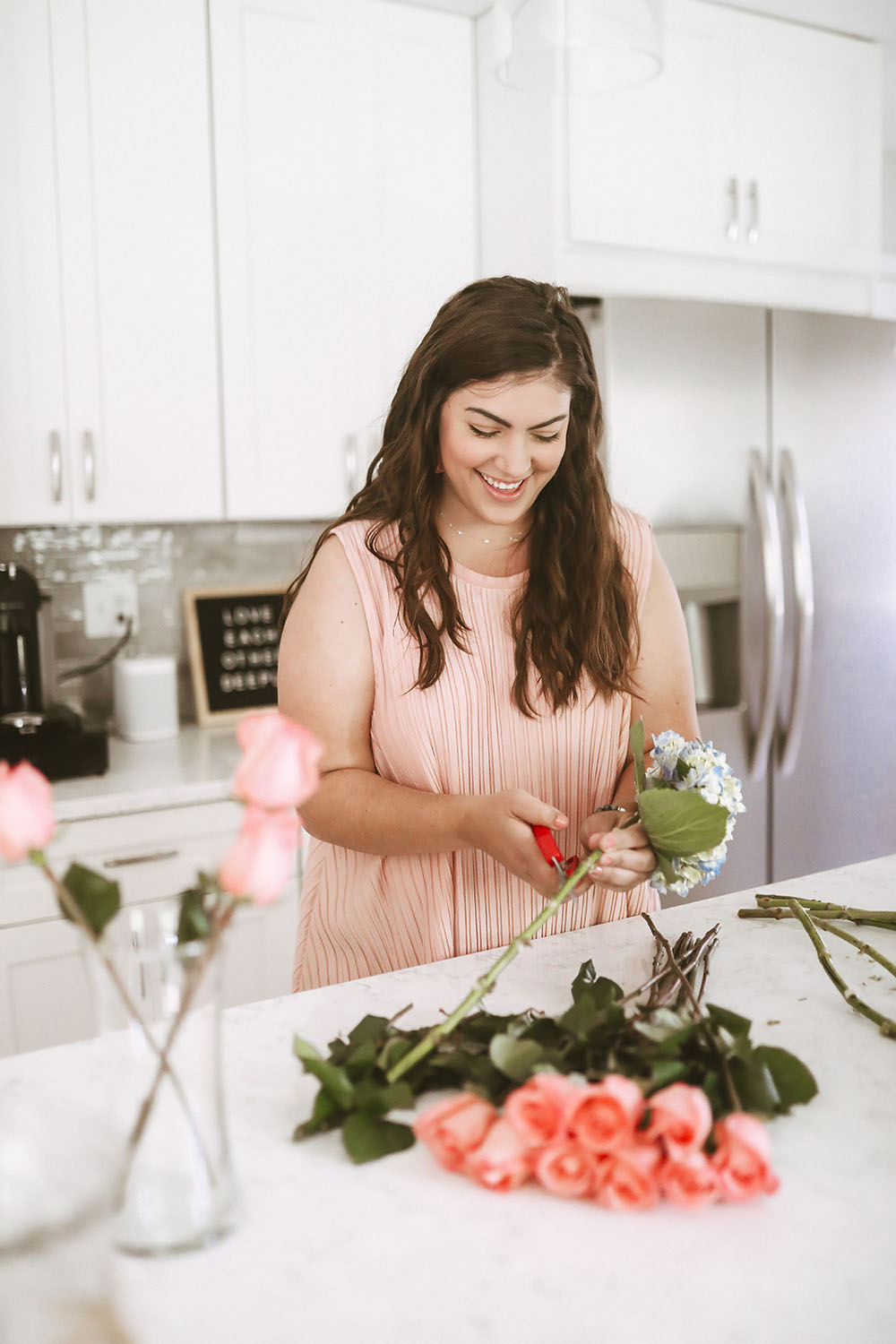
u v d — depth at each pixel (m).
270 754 0.58
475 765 1.29
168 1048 0.65
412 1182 0.74
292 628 1.28
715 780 1.01
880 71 2.82
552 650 1.27
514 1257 0.66
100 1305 0.59
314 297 2.42
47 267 2.16
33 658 2.19
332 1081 0.76
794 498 2.52
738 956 1.09
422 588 1.25
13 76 2.10
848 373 2.62
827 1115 0.81
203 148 2.27
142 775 2.16
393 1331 0.60
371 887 1.29
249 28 2.29
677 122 2.52
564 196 2.39
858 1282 0.64
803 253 2.76
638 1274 0.65
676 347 2.39
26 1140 0.58
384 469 1.28
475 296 1.18
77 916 0.62
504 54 1.45
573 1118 0.68
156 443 2.29
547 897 1.06
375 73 2.42
